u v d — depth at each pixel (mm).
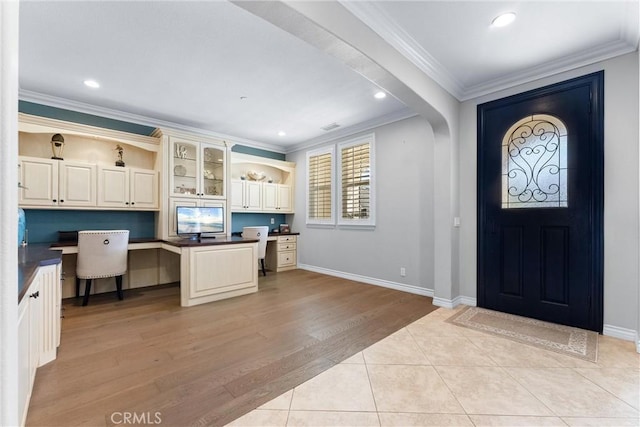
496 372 2004
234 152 5355
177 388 1816
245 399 1715
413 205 4066
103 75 3076
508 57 2713
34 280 1707
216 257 3697
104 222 4152
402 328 2779
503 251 3195
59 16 2152
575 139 2744
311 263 5695
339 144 5137
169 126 4594
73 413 1578
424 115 3197
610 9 2066
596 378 1918
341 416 1575
